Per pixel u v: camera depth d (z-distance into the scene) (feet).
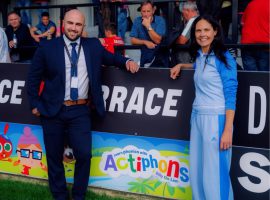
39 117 12.26
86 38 11.18
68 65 10.77
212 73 9.10
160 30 14.92
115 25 16.19
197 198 9.82
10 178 13.64
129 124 11.66
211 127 9.14
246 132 10.23
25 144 13.28
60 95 10.85
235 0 12.85
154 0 16.26
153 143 11.38
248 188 10.32
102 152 12.15
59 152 11.47
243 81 10.18
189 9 12.95
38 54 10.95
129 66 11.23
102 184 12.24
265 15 12.65
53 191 11.71
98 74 11.14
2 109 13.48
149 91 11.34
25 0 26.58
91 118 12.17
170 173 11.23
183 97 10.90
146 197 11.62
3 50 14.44
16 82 13.16
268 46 11.61
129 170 11.80
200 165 9.69
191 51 9.69
